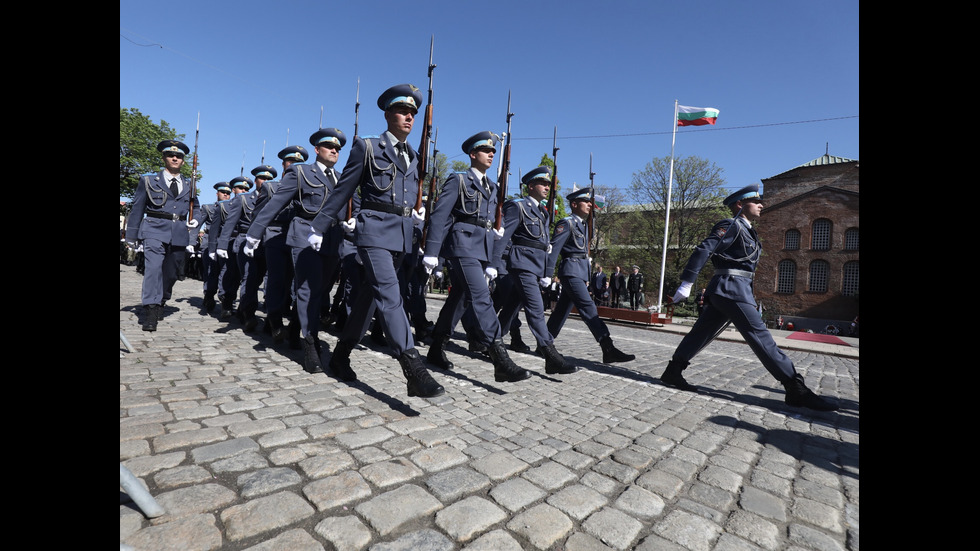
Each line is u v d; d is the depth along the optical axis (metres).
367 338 6.27
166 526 1.69
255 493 1.96
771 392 4.84
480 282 4.12
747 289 4.18
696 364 6.59
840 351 10.26
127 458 2.19
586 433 3.02
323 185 4.76
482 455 2.52
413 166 3.71
